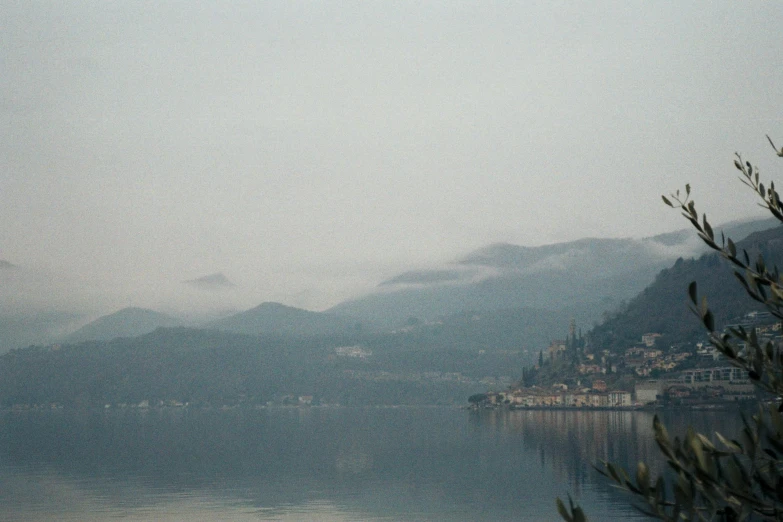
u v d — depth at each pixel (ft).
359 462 455.63
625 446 490.90
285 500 302.66
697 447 26.45
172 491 329.31
